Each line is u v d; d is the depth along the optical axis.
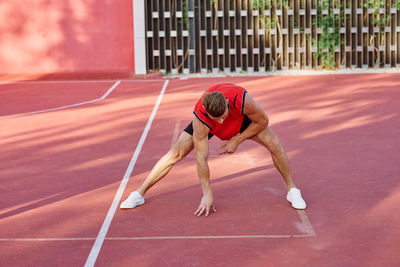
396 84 13.08
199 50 16.20
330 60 16.30
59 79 16.00
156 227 4.50
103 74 16.02
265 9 16.17
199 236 4.27
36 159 6.96
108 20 16.03
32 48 16.11
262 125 4.56
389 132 7.99
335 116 9.33
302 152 7.00
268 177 5.90
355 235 4.22
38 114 10.20
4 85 14.88
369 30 16.34
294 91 12.36
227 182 5.76
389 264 3.68
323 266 3.67
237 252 3.94
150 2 16.00
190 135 4.93
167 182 5.81
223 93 4.36
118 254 3.96
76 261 3.85
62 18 16.00
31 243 4.21
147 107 10.70
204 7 15.95
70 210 5.00
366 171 6.05
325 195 5.26
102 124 9.16
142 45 15.80
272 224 4.51
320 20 16.14
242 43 16.30
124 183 5.83
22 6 15.96
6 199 5.37
